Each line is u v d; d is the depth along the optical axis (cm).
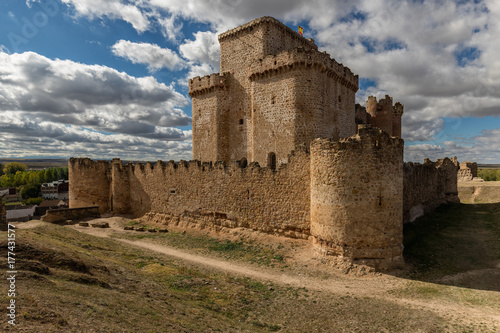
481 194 4141
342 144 1700
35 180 11956
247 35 3347
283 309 1247
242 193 2441
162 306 1019
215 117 3550
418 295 1352
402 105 4453
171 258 1903
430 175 3244
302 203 2094
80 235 2041
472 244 2016
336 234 1703
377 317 1170
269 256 1964
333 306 1270
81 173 3678
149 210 3288
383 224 1648
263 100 3095
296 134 2820
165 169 3098
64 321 682
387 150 1684
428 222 2659
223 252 2117
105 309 823
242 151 3419
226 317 1112
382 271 1606
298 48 2788
